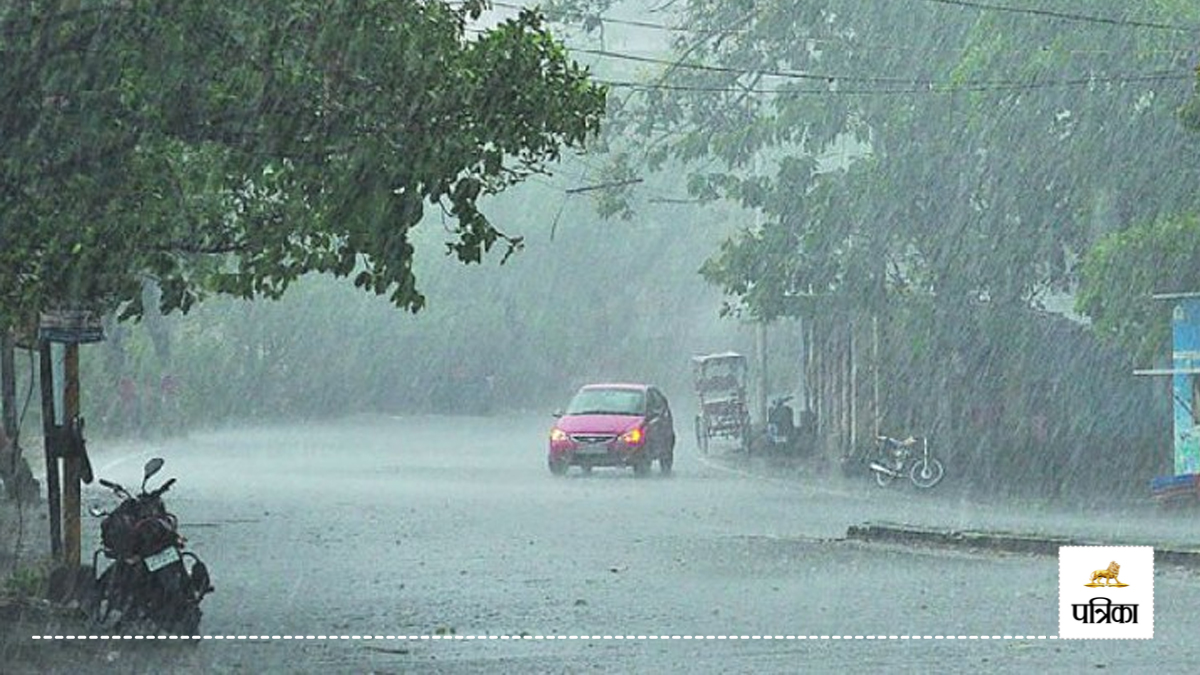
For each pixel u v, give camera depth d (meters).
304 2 26.80
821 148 75.38
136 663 26.20
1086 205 66.31
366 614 32.00
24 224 26.84
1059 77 64.31
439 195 27.97
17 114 25.89
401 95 27.33
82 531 47.91
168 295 30.42
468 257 28.44
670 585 36.41
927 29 72.56
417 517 53.84
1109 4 64.25
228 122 27.31
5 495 53.72
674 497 63.16
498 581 37.22
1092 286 60.12
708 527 50.69
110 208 27.25
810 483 72.12
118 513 28.72
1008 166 67.75
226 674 25.27
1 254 27.22
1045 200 68.44
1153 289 59.41
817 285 75.12
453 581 37.25
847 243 74.62
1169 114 63.34
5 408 51.25
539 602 33.66
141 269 30.25
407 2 27.66
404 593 35.25
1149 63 63.00
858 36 74.00
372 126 27.39
